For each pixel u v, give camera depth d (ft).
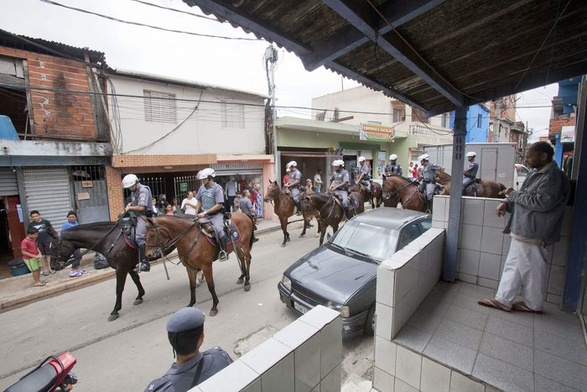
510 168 39.58
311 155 47.85
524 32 7.54
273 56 39.60
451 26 7.14
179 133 33.65
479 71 9.81
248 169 39.81
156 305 17.71
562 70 9.59
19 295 19.33
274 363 4.52
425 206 29.22
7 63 24.14
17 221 24.63
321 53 7.58
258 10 6.21
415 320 9.00
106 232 16.48
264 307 16.79
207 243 16.39
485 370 6.97
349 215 29.35
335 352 6.07
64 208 26.71
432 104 13.30
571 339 7.95
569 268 9.07
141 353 13.24
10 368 12.65
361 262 15.21
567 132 29.96
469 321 8.90
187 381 5.46
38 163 24.76
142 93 30.78
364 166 39.58
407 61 7.86
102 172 28.71
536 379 6.70
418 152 68.49
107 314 16.83
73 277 22.25
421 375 7.61
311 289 13.73
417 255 9.35
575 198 8.80
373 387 8.57
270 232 35.47
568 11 6.59
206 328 14.76
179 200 34.47
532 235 8.66
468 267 11.59
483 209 11.10
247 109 39.47
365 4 5.88
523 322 8.75
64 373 8.63
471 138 66.23
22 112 28.94
